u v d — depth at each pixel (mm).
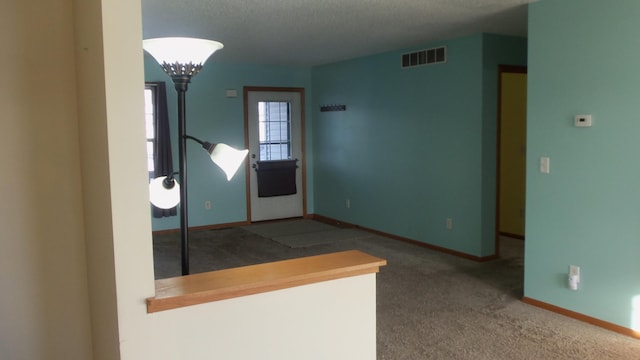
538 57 3838
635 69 3254
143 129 1501
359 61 6703
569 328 3543
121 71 1457
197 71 1948
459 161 5355
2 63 1819
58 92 1907
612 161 3416
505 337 3402
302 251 5762
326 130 7547
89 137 1749
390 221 6406
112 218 1479
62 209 1938
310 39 5250
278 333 1786
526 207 4016
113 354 1599
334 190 7496
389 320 3719
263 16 4121
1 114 1829
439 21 4410
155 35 4898
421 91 5754
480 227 5195
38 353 1938
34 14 1854
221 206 7266
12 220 1864
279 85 7551
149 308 1544
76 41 1875
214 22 4324
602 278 3533
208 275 1781
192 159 6957
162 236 6668
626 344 3268
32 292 1912
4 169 1843
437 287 4461
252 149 7449
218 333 1671
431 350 3207
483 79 5047
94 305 1899
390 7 3879
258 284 1709
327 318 1891
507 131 6473
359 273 1942
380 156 6480
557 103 3732
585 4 3504
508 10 4027
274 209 7738
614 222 3434
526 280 4055
